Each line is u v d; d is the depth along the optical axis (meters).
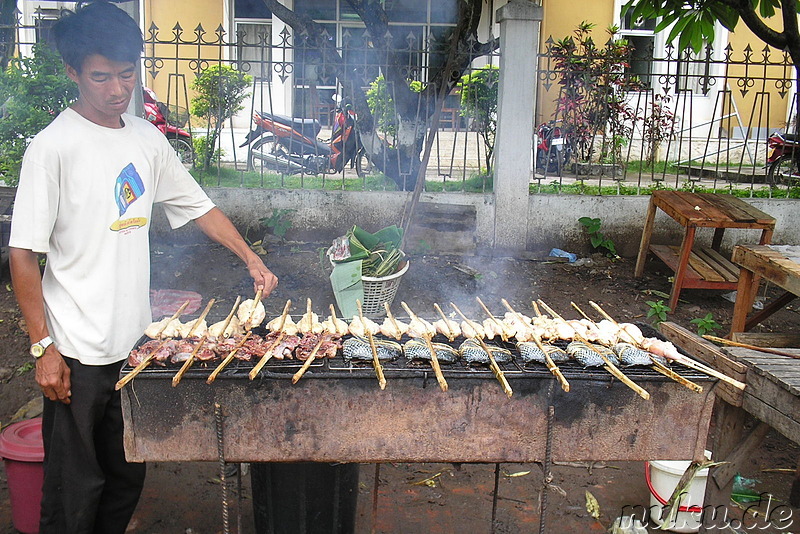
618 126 9.47
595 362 2.67
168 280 6.12
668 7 5.36
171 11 11.64
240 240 3.20
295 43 7.02
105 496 2.92
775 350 3.38
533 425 2.63
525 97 6.75
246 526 3.43
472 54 6.69
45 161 2.45
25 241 2.45
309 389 2.53
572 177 9.58
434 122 6.29
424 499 3.69
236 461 2.59
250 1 11.98
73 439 2.66
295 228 7.07
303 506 2.87
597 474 4.00
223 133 11.59
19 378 4.75
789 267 4.20
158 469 3.91
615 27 9.38
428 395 2.57
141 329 2.80
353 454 2.62
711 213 5.79
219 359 2.65
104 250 2.60
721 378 2.60
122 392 2.49
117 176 2.61
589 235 7.14
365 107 7.01
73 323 2.60
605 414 2.63
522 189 6.95
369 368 2.58
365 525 3.44
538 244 7.17
